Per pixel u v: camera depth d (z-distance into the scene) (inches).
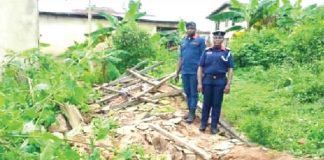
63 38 896.3
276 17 693.3
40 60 154.6
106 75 420.5
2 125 106.4
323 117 333.4
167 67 515.5
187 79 331.3
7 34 328.2
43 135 102.7
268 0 689.6
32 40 333.4
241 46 546.6
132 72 447.5
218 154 273.4
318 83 387.5
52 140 104.8
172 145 283.3
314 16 654.5
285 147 285.4
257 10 694.5
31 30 333.4
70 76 127.7
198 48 327.6
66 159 109.0
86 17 901.8
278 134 302.7
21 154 107.9
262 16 695.1
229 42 640.4
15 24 330.3
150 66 473.4
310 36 507.2
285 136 300.7
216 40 307.7
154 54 553.6
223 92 311.0
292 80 420.8
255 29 650.2
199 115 345.7
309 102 374.9
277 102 373.4
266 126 299.0
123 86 420.2
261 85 437.7
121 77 442.6
